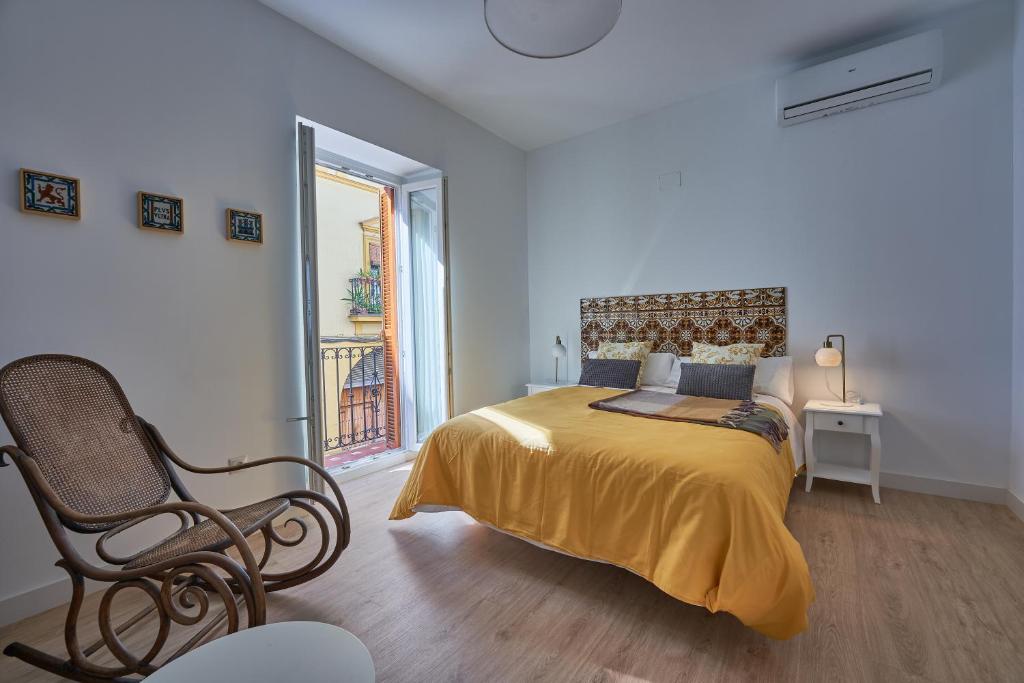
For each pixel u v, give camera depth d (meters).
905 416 2.91
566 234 4.45
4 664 1.50
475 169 4.02
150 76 2.09
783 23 2.73
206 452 2.28
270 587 1.84
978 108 2.66
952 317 2.77
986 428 2.69
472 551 2.21
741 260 3.48
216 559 1.27
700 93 3.57
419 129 3.46
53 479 1.47
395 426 3.90
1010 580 1.85
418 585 1.91
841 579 1.88
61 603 1.81
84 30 1.89
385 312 3.96
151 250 2.09
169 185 2.15
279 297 2.60
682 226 3.75
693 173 3.67
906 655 1.44
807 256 3.21
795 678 1.36
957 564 1.98
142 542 2.06
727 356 3.22
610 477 1.80
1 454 1.39
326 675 0.93
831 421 2.79
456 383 3.82
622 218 4.08
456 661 1.46
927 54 2.64
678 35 2.83
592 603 1.77
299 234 2.68
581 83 3.39
